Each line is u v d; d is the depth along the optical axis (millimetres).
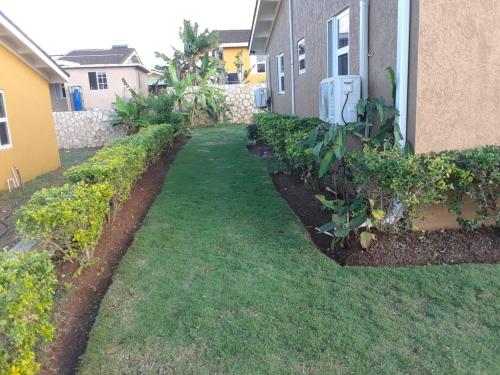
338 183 5504
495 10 4621
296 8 10742
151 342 3291
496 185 4605
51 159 12523
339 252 4746
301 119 8258
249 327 3424
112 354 3170
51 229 3793
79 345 3365
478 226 4957
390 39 5125
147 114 17250
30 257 3090
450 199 4738
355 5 6254
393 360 3008
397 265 4379
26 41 10039
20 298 2508
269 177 8688
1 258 2975
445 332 3299
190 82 20203
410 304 3686
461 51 4633
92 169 5203
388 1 5141
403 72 4738
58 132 18906
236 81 33688
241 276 4285
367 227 4711
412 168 4301
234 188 7855
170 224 5934
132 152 6836
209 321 3525
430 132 4758
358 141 6121
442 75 4652
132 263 4672
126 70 28859
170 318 3592
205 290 4031
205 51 25953
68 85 28344
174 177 9125
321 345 3189
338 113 5953
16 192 9406
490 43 4684
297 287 4035
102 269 4586
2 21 9133
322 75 8375
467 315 3510
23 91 10875
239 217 6117
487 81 4758
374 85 5699
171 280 4258
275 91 15023
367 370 2922
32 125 11305
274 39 14680
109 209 5309
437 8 4496
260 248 4965
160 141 10938
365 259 4477
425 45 4559
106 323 3551
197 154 12320
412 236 4801
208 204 6855
